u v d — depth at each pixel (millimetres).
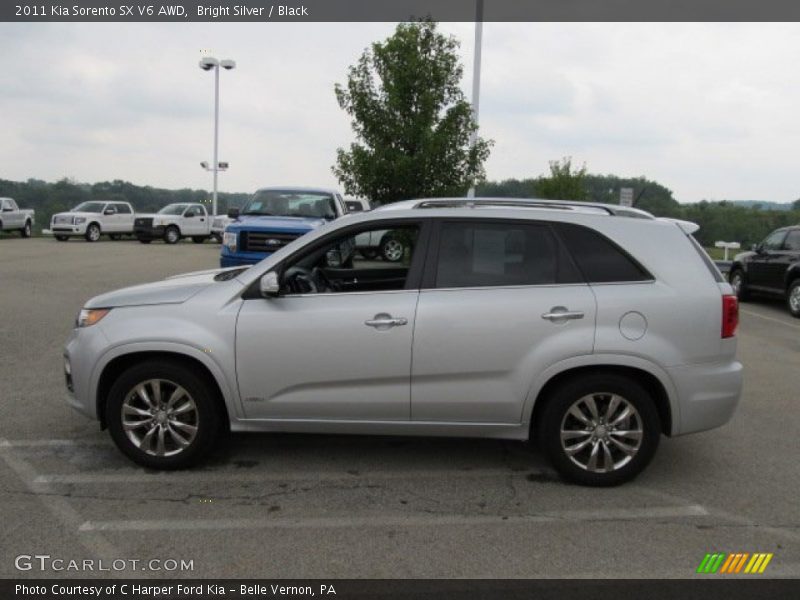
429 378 4559
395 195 13250
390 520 4145
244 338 4590
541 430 4652
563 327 4480
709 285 4574
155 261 20500
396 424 4648
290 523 4082
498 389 4543
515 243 4656
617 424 4594
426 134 12820
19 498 4359
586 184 27922
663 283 4543
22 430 5594
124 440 4773
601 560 3707
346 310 4566
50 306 11617
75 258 21156
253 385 4621
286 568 3580
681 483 4781
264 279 4578
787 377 8062
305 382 4605
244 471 4871
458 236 4688
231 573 3527
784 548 3875
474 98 15875
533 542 3893
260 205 13188
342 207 13438
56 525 4004
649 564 3676
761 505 4438
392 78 13008
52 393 6613
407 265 5070
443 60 13141
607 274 4582
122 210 32312
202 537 3893
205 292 4742
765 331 11562
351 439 5562
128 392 4723
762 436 5840
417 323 4523
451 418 4621
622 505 4402
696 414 4555
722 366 4590
